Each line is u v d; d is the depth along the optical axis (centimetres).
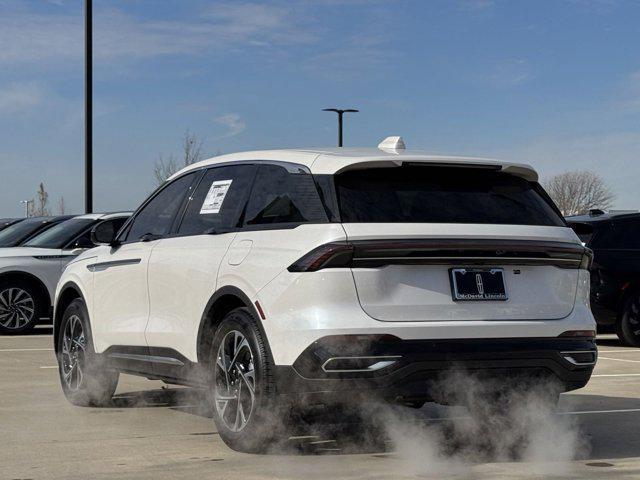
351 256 607
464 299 625
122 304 819
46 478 592
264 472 608
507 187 675
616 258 1462
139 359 795
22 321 1619
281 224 653
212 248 706
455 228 627
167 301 753
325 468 622
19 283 1617
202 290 704
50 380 1041
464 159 658
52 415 827
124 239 850
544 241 648
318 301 607
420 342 609
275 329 623
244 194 707
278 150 708
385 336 604
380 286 611
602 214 1532
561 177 6278
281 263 630
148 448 684
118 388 988
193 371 723
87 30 2323
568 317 656
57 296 933
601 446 707
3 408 865
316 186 642
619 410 869
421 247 614
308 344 602
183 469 616
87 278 875
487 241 629
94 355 859
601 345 1512
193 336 716
